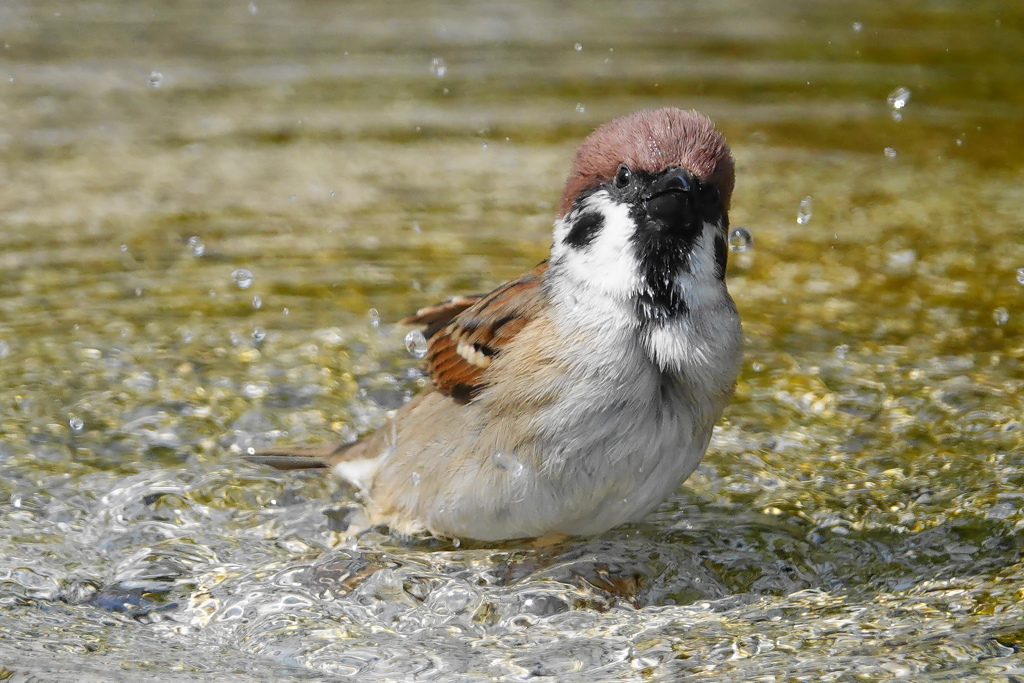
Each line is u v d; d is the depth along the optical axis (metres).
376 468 8.73
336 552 8.37
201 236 14.21
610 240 7.70
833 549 8.43
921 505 8.89
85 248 13.77
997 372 10.96
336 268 13.35
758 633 7.22
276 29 23.62
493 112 18.81
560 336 7.65
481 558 8.32
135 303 12.42
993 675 6.35
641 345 7.58
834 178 16.31
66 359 11.16
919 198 15.54
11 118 18.02
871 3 25.91
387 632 7.38
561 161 16.83
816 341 11.73
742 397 10.70
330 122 18.34
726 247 8.05
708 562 8.31
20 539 8.33
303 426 10.23
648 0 26.69
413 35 23.30
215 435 10.03
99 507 8.85
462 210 15.12
